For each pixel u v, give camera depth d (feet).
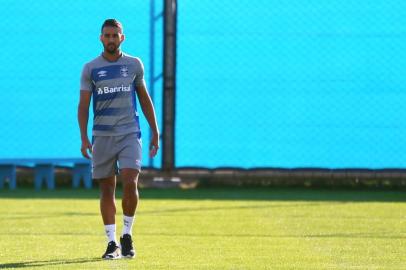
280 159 170.81
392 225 118.62
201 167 172.04
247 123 170.71
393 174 170.30
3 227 115.24
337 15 168.86
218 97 170.81
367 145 169.48
